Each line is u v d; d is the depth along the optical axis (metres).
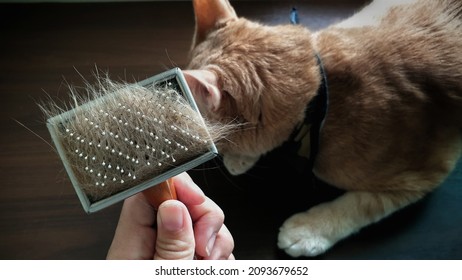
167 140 0.25
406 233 0.51
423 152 0.47
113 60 0.61
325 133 0.44
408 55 0.45
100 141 0.24
